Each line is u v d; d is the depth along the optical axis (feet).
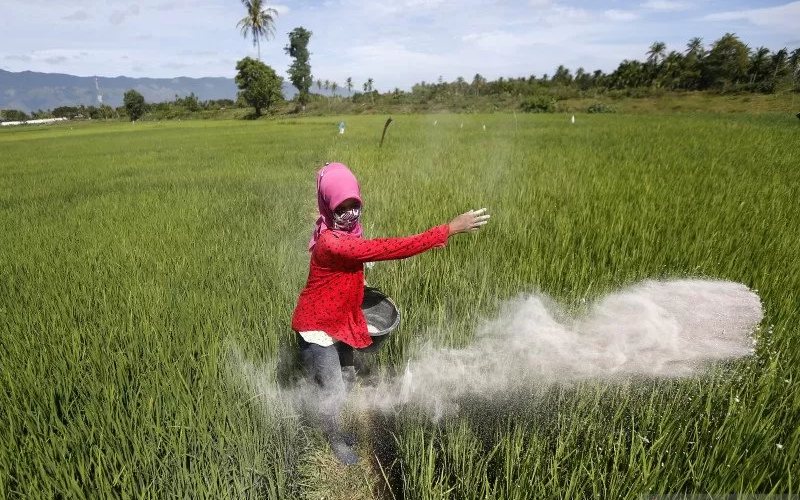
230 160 43.55
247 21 228.22
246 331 10.19
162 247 16.08
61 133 145.69
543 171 27.30
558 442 6.98
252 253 15.12
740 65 190.29
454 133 61.21
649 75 216.74
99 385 8.22
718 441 6.55
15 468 6.87
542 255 13.62
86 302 11.90
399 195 22.29
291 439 7.91
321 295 7.58
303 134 77.61
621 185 21.70
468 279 12.50
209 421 7.77
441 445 7.48
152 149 62.85
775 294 10.19
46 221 21.18
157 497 6.63
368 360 10.10
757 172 24.49
